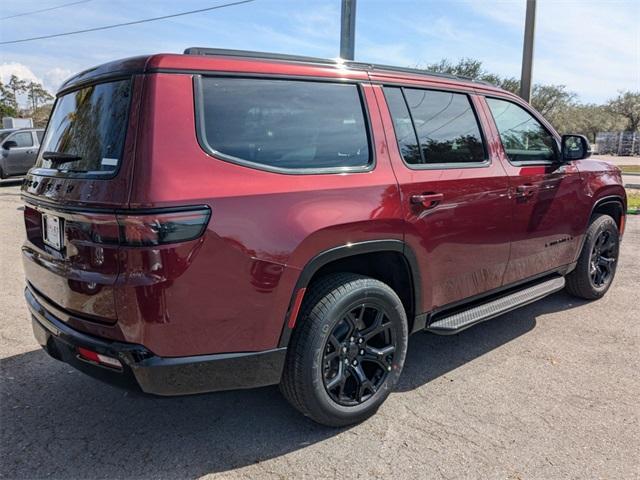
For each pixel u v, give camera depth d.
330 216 2.62
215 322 2.33
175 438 2.80
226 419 2.99
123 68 2.40
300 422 2.96
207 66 2.45
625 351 3.95
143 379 2.25
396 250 2.95
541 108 41.69
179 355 2.29
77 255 2.38
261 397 3.25
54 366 3.64
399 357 3.08
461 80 3.74
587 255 4.86
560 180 4.28
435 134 3.36
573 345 4.07
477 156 3.63
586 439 2.80
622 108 57.94
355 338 2.87
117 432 2.85
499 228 3.69
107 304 2.26
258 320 2.44
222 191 2.32
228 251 2.31
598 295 5.14
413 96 3.29
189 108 2.34
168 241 2.17
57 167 2.70
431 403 3.18
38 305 2.79
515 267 3.96
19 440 2.75
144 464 2.57
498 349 4.00
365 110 2.99
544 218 4.14
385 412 3.07
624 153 47.44
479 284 3.65
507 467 2.56
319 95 2.81
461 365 3.72
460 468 2.55
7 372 3.54
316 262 2.58
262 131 2.55
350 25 10.80
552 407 3.13
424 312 3.26
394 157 3.04
